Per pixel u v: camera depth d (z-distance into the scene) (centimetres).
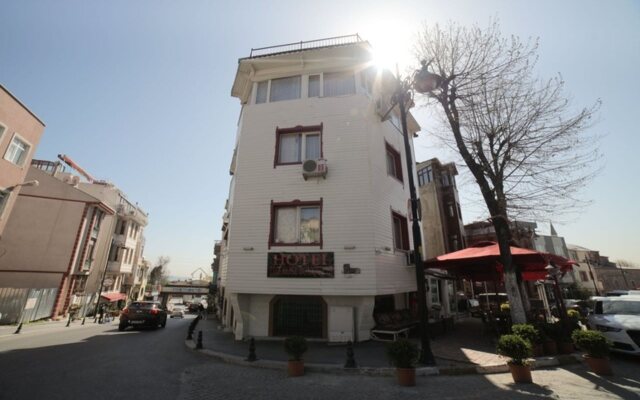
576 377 683
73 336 1373
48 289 2317
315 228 1184
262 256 1158
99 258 3431
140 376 699
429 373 710
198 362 854
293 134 1331
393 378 692
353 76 1366
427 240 3084
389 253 1227
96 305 3119
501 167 1216
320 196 1197
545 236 4253
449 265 1266
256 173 1271
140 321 1692
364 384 646
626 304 1021
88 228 2791
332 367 743
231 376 711
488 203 1118
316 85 1382
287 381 670
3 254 2319
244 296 1174
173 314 3856
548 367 773
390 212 1320
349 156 1232
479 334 1228
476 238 3331
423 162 3259
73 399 540
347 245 1124
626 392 579
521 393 578
